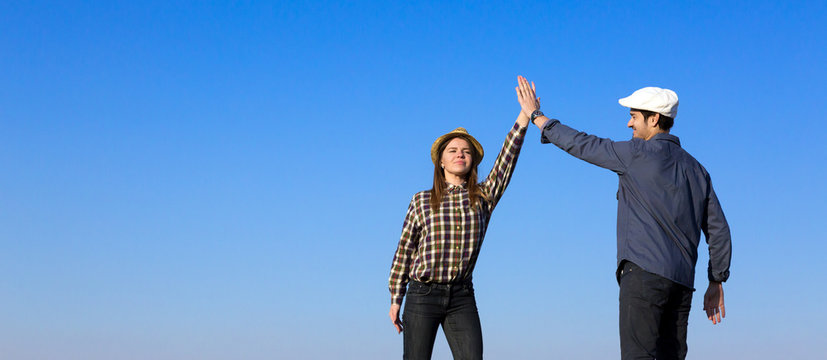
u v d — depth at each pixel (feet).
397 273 18.70
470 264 18.02
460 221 18.01
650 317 14.83
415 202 18.52
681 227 15.15
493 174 18.56
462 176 18.70
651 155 15.29
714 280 16.33
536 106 17.33
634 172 15.31
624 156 15.42
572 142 15.90
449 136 18.67
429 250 17.93
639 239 15.05
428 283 17.88
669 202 15.11
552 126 16.34
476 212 18.15
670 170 15.28
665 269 14.75
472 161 18.58
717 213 15.81
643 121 16.21
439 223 17.99
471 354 17.58
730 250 15.92
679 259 14.96
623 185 15.65
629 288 15.01
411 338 17.80
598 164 15.78
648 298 14.79
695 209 15.42
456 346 17.83
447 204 18.16
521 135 18.22
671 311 15.55
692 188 15.42
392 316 18.67
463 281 18.06
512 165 18.51
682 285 15.03
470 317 17.92
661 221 15.07
